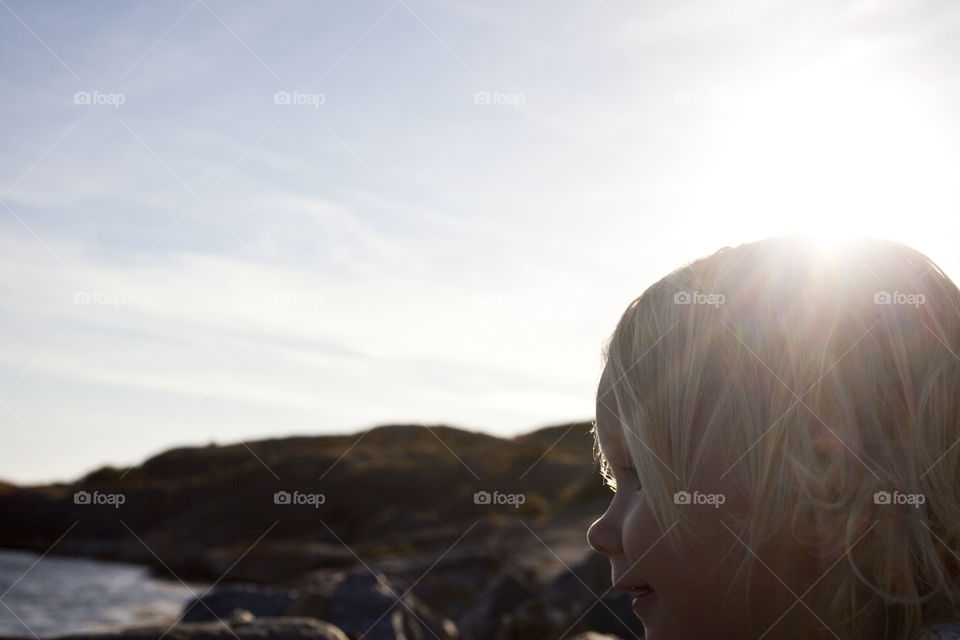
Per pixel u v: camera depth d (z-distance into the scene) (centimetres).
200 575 3512
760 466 66
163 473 5166
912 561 64
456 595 1617
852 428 65
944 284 71
